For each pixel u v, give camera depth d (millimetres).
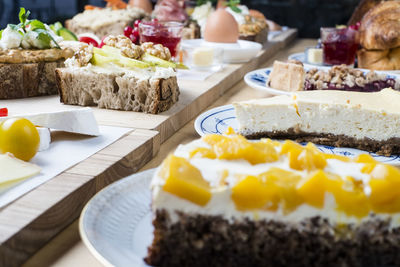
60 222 571
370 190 448
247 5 1516
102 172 618
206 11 1224
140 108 767
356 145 698
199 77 903
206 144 516
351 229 454
